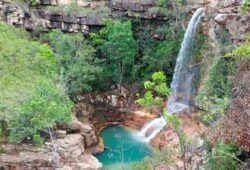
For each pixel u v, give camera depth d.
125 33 37.59
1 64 33.50
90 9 40.94
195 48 35.66
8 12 39.97
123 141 32.56
